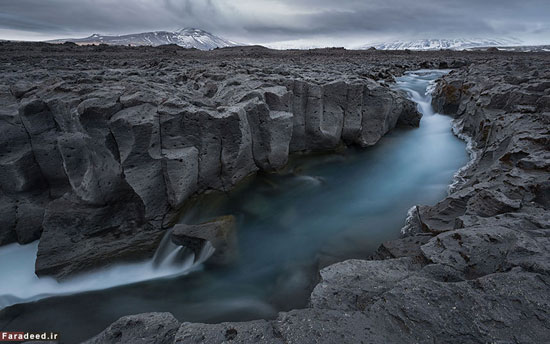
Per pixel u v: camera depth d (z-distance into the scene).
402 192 16.11
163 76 23.08
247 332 4.89
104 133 11.73
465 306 4.75
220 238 11.72
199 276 11.60
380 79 32.38
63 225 12.34
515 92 18.34
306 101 18.58
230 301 10.13
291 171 17.77
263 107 15.22
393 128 24.23
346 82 19.50
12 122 13.09
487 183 9.96
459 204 9.72
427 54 68.81
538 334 4.24
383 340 4.46
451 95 26.22
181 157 12.43
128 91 12.59
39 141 13.62
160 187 12.86
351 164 19.41
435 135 23.44
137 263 12.39
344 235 12.77
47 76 19.62
